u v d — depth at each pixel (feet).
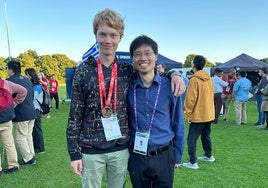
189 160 17.33
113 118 7.26
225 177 15.42
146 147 7.45
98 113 7.22
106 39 7.01
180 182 14.67
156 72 7.85
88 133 7.27
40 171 16.39
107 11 7.09
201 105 16.06
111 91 7.24
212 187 14.06
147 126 7.54
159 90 7.59
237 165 17.46
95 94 7.14
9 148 16.02
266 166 17.30
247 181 14.85
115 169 7.61
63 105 54.49
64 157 19.12
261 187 14.10
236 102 32.24
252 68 56.65
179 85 7.45
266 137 25.43
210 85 16.19
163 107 7.59
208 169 16.67
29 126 17.49
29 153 17.39
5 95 15.07
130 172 7.85
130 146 7.74
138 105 7.54
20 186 14.24
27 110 16.94
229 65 57.88
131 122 7.69
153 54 7.43
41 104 19.99
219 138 24.97
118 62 7.64
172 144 8.04
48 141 23.76
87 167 7.39
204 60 15.99
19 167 17.02
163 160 7.72
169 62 45.47
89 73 7.13
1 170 15.84
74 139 7.23
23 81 16.88
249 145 22.47
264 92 28.89
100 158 7.34
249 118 37.11
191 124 16.56
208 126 17.76
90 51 20.47
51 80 47.57
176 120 7.93
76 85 7.14
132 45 7.48
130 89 7.63
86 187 7.52
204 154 18.52
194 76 15.89
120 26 7.11
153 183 7.98
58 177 15.47
